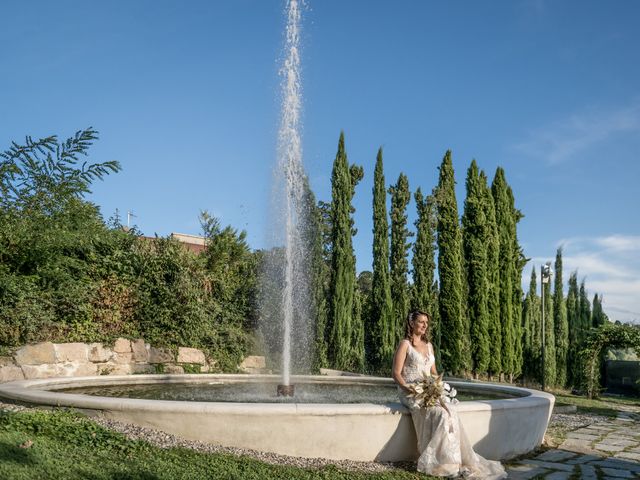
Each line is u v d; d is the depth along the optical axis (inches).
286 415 216.5
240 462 193.9
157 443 204.5
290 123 479.8
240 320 634.8
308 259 756.6
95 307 474.9
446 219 856.9
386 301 823.1
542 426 288.2
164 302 520.7
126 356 477.7
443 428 217.2
